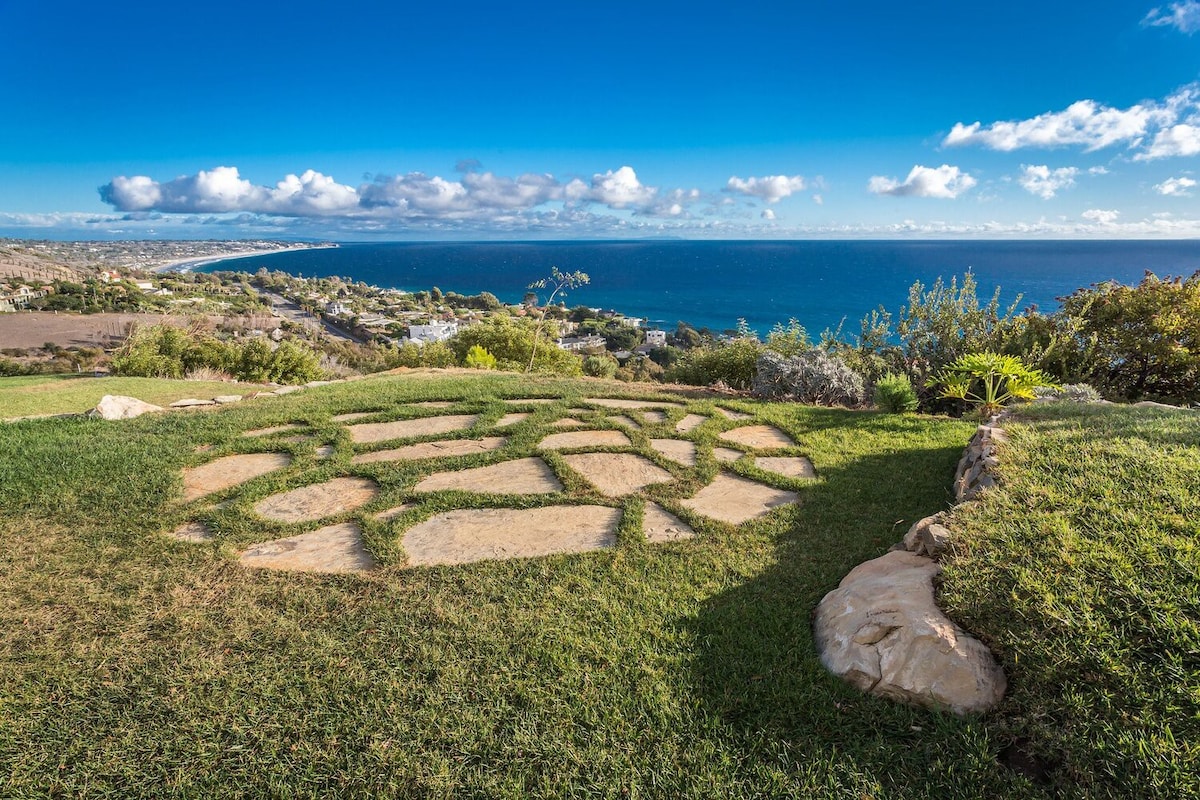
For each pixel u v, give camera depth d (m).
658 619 3.21
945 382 8.23
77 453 5.64
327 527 4.38
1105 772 2.00
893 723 2.41
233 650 2.97
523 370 15.69
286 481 5.11
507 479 5.33
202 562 3.81
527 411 7.73
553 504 4.76
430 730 2.46
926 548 3.34
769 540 4.15
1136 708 2.13
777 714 2.51
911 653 2.54
